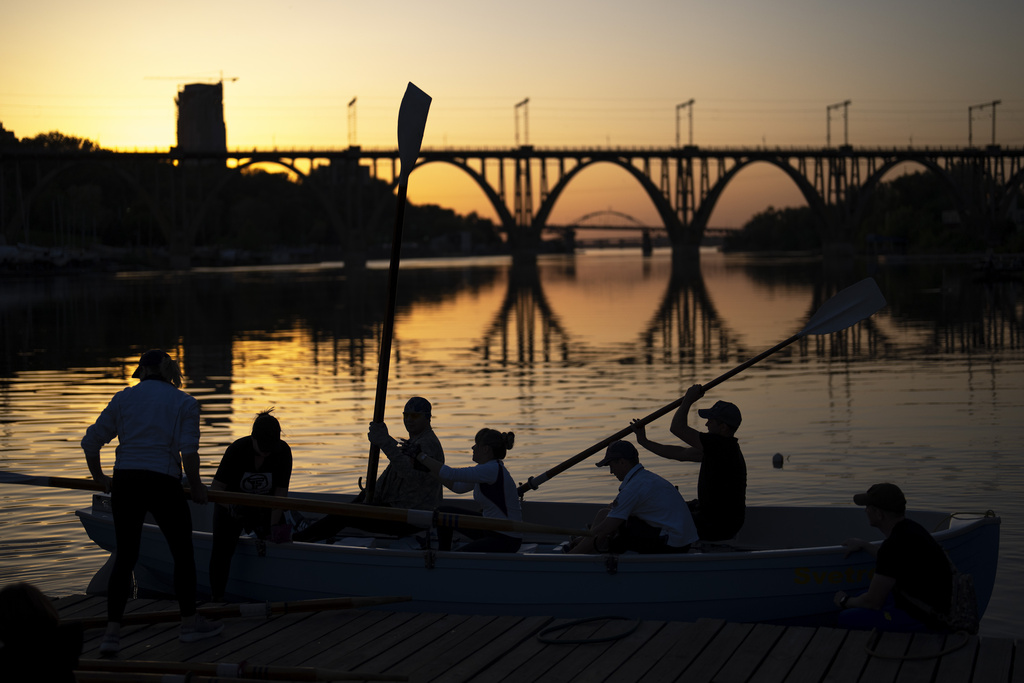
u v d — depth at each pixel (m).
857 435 12.84
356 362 22.77
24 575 7.54
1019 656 5.23
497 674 5.16
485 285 68.50
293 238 198.62
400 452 6.93
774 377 19.09
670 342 26.52
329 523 7.21
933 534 6.16
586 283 70.19
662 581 6.18
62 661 3.79
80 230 146.25
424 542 6.98
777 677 5.04
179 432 5.59
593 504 7.80
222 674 5.02
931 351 23.53
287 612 6.01
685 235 144.50
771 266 110.00
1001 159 132.25
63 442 13.16
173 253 125.88
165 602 6.41
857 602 5.77
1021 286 53.44
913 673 5.04
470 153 138.50
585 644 5.57
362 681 4.98
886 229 149.00
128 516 5.54
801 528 7.48
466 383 18.67
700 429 13.41
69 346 27.78
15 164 123.06
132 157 125.94
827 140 142.50
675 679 5.05
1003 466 10.84
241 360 23.52
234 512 6.48
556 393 17.16
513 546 6.77
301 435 13.30
